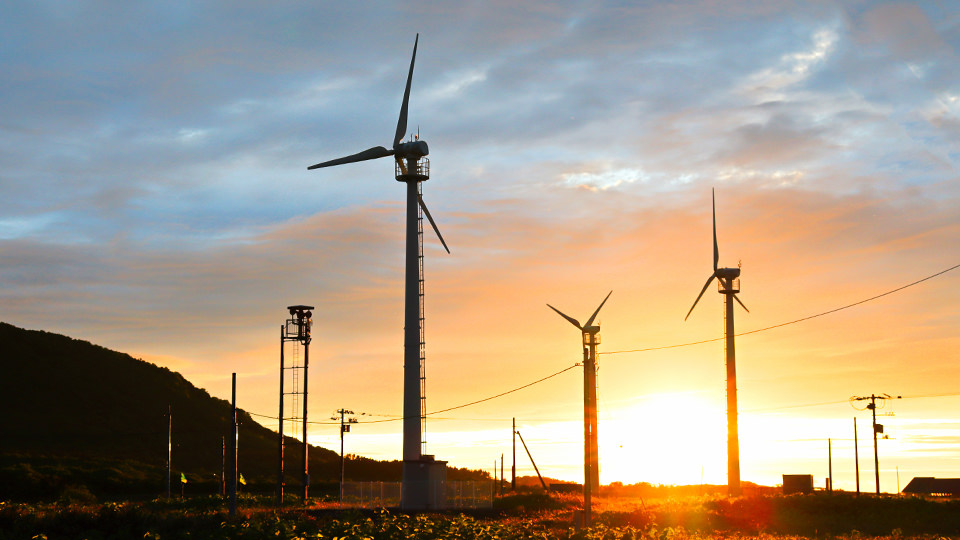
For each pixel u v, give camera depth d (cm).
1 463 11675
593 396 8856
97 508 5884
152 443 14900
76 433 14638
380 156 7719
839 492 9756
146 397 16950
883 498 7444
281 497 7506
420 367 7481
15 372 16138
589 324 7619
